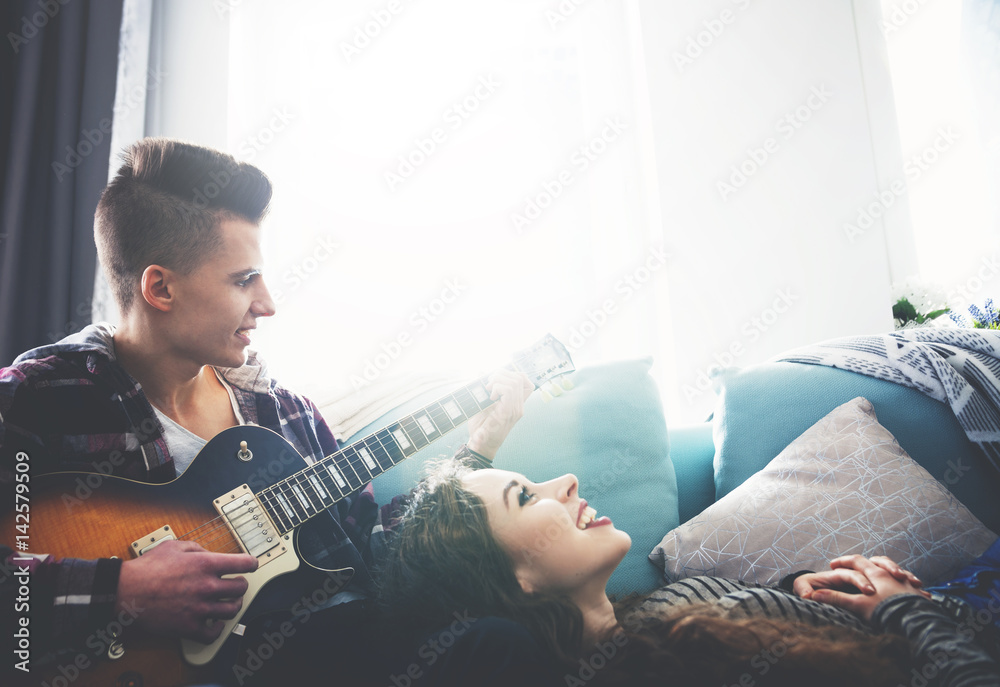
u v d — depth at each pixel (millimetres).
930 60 2092
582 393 1265
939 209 2039
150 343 979
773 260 2018
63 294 1513
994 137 1882
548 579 860
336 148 2070
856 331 1995
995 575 877
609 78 2189
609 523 926
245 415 1076
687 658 704
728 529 1073
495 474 960
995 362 1230
